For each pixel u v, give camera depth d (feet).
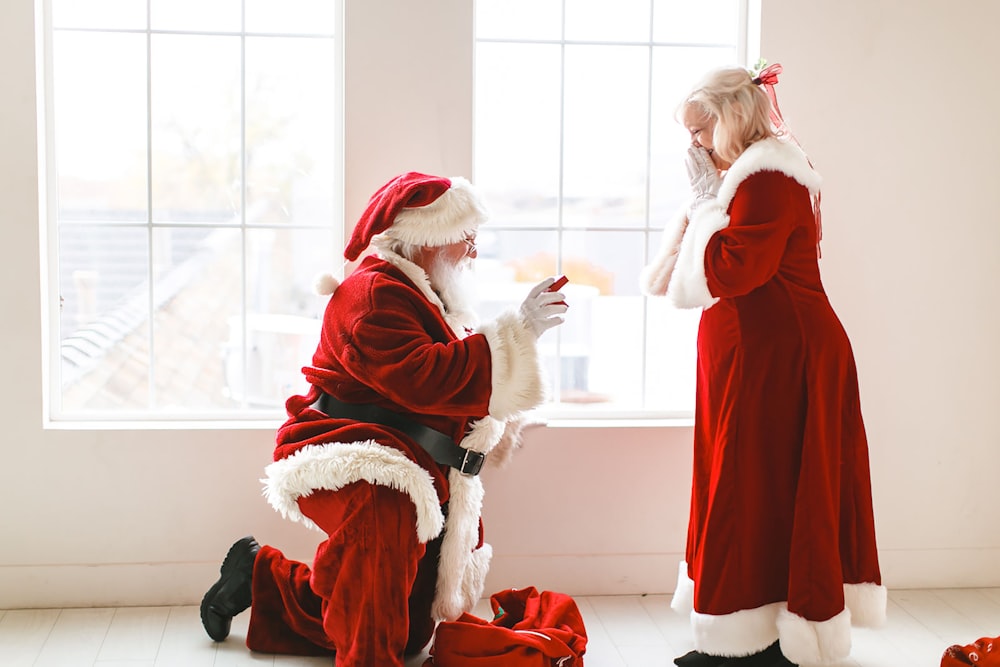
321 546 7.88
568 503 10.08
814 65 9.92
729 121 7.90
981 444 10.43
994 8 10.03
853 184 10.05
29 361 9.45
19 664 8.37
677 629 9.36
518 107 11.20
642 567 10.21
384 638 7.65
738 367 7.87
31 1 9.18
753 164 7.70
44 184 9.57
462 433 8.10
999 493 10.49
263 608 8.71
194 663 8.45
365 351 7.63
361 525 7.65
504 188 11.73
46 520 9.58
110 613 9.53
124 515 9.66
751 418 7.83
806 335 7.80
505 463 8.77
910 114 10.04
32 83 9.26
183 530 9.73
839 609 7.79
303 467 7.70
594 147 11.35
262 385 11.98
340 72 9.81
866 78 9.97
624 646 8.96
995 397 10.39
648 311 11.90
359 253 8.11
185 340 11.73
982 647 8.11
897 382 10.28
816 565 7.75
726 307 7.99
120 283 11.33
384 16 9.51
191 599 9.78
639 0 10.78
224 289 11.78
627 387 12.02
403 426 7.94
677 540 10.23
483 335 7.57
